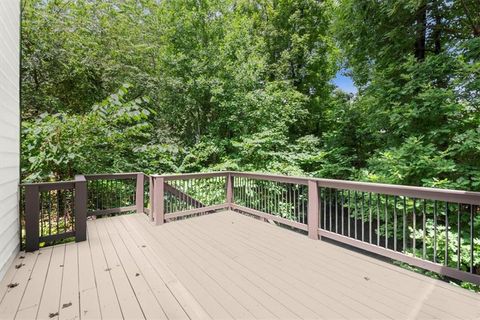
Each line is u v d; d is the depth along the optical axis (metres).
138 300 2.08
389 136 5.45
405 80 5.17
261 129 7.91
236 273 2.55
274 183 4.68
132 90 7.56
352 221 6.17
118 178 4.77
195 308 1.98
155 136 7.73
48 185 3.25
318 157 7.20
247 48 8.41
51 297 2.11
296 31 10.48
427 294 2.17
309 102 10.43
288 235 3.71
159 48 8.21
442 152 4.18
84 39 6.62
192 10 8.01
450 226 4.30
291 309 1.97
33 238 3.11
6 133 2.80
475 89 4.13
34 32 5.80
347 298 2.12
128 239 3.53
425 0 4.59
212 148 7.56
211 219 4.55
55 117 4.71
